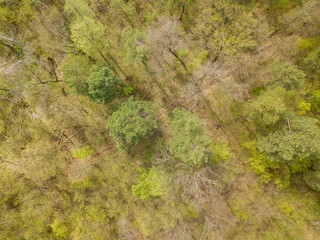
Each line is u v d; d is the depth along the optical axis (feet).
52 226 77.25
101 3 77.46
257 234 77.20
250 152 78.79
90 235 76.95
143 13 79.82
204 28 71.97
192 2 77.56
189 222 80.33
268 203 78.54
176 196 75.25
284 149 62.49
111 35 77.87
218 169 73.67
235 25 70.69
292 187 78.89
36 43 76.28
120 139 72.43
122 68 79.00
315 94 74.84
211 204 79.82
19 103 80.12
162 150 75.05
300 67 79.87
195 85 77.25
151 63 73.77
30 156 78.07
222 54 71.20
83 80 64.80
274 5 77.71
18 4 72.95
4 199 77.51
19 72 74.43
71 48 76.43
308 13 72.43
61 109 79.20
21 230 79.10
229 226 78.07
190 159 58.13
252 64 76.95
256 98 74.69
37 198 79.82
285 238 75.31
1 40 74.90
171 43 68.03
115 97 75.05
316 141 58.23
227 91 77.71
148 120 66.33
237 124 80.43
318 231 73.72
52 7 76.13
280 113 62.49
